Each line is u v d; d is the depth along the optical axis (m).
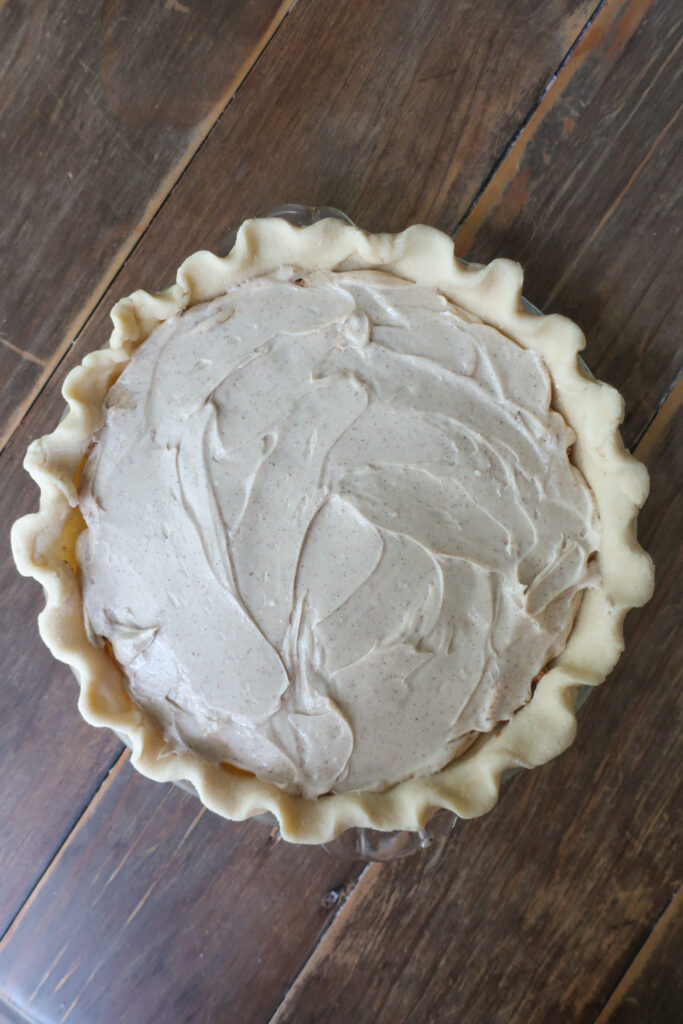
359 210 0.52
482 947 0.52
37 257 0.52
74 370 0.48
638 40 0.51
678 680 0.52
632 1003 0.52
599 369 0.52
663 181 0.51
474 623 0.48
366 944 0.52
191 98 0.52
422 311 0.48
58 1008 0.53
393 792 0.48
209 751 0.48
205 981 0.52
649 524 0.52
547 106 0.51
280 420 0.48
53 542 0.48
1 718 0.53
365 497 0.48
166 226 0.52
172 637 0.48
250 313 0.48
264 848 0.53
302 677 0.48
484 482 0.48
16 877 0.53
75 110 0.52
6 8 0.51
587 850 0.52
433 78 0.51
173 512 0.48
